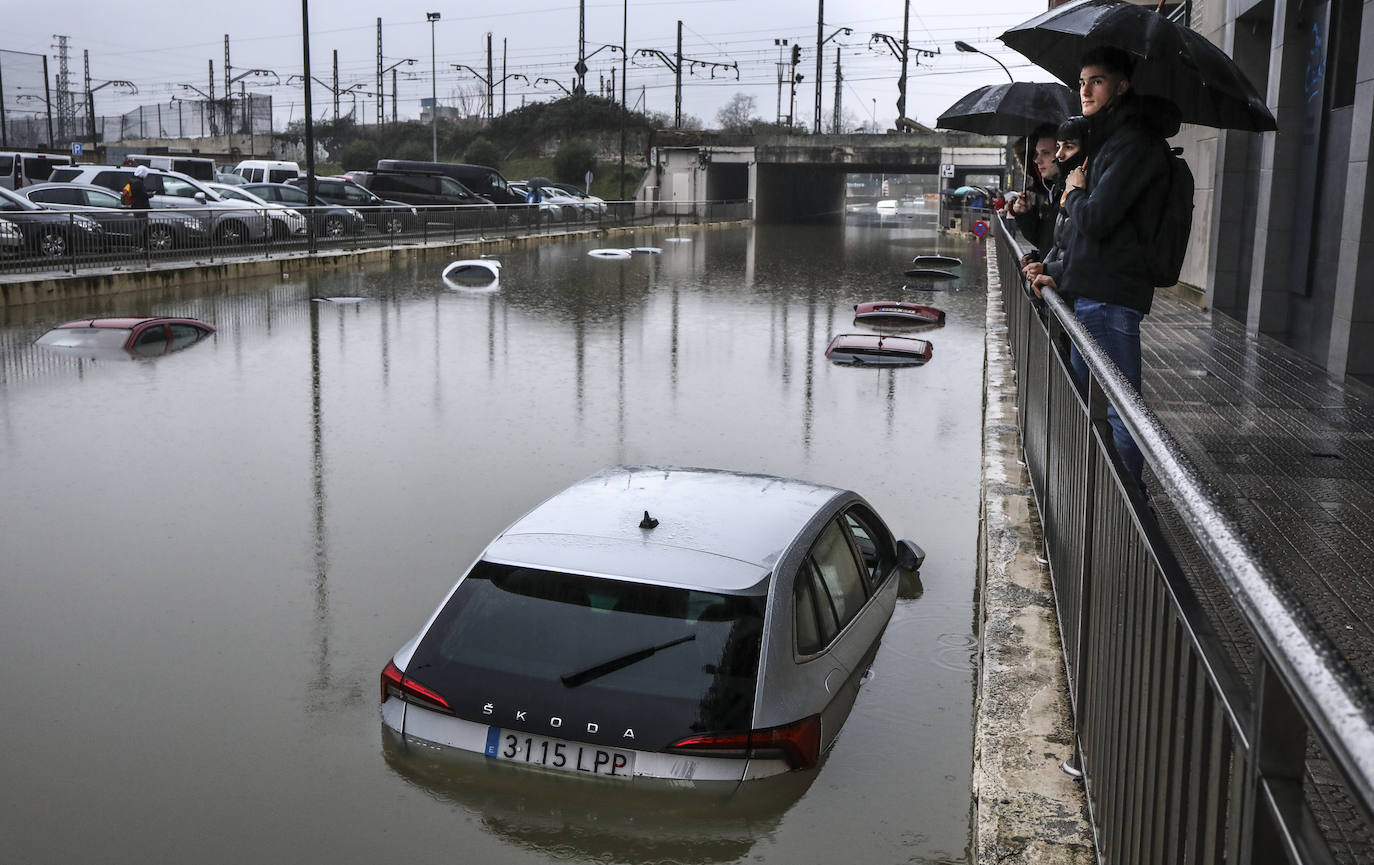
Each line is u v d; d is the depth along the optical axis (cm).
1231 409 906
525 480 1054
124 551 840
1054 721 411
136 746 534
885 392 1521
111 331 1836
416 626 698
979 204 5862
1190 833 205
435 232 3869
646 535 518
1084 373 459
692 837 426
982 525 805
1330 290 1198
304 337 1928
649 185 7556
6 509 946
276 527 902
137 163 4253
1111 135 500
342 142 10038
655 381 1582
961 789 461
